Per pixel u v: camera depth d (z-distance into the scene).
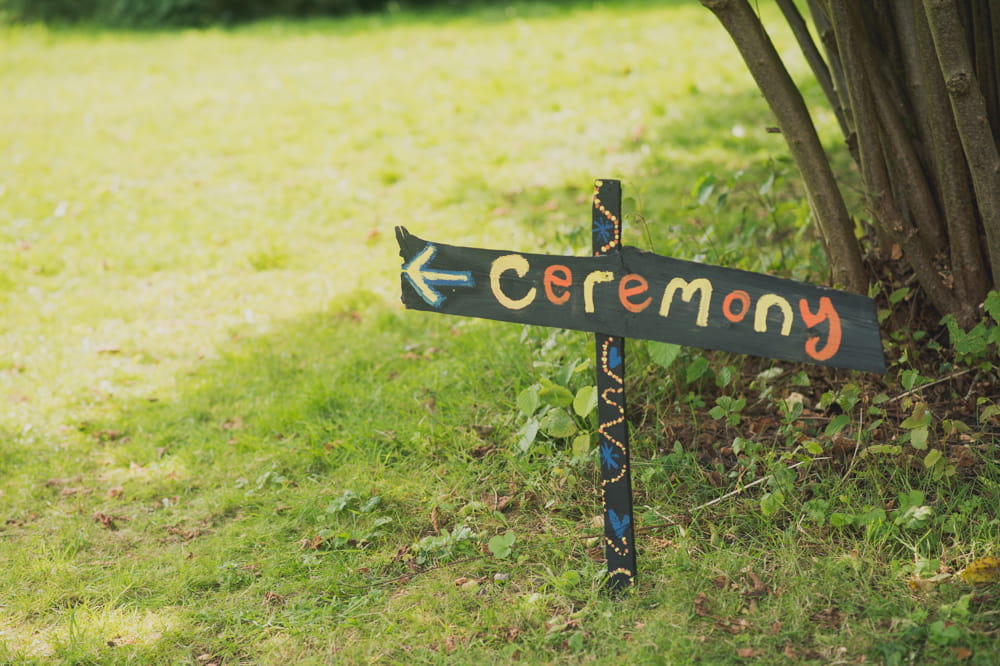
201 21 15.05
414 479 3.67
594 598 2.88
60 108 9.77
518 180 7.03
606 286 2.73
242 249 6.33
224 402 4.55
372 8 14.94
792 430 3.46
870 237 3.91
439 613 2.94
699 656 2.64
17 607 3.13
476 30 11.97
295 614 3.00
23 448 4.20
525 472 3.55
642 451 3.56
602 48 10.16
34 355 5.05
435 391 4.24
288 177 7.54
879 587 2.81
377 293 5.60
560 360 4.10
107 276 6.06
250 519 3.57
